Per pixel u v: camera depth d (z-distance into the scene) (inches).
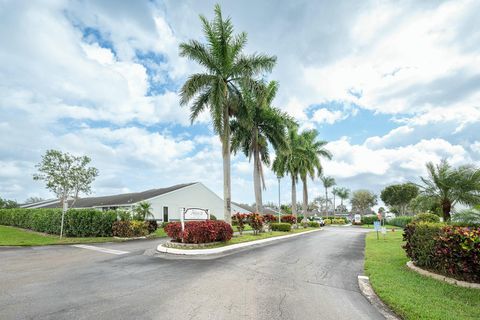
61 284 281.7
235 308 216.1
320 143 1521.9
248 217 828.0
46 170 1390.3
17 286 274.1
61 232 747.4
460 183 571.8
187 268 362.0
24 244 636.7
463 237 283.9
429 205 633.6
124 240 740.7
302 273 340.8
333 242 701.3
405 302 227.1
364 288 280.8
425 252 333.4
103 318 193.6
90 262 407.8
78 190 1498.5
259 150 949.2
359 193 3356.3
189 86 699.4
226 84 734.5
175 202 1417.3
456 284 280.5
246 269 358.3
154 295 245.3
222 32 714.2
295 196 1309.1
